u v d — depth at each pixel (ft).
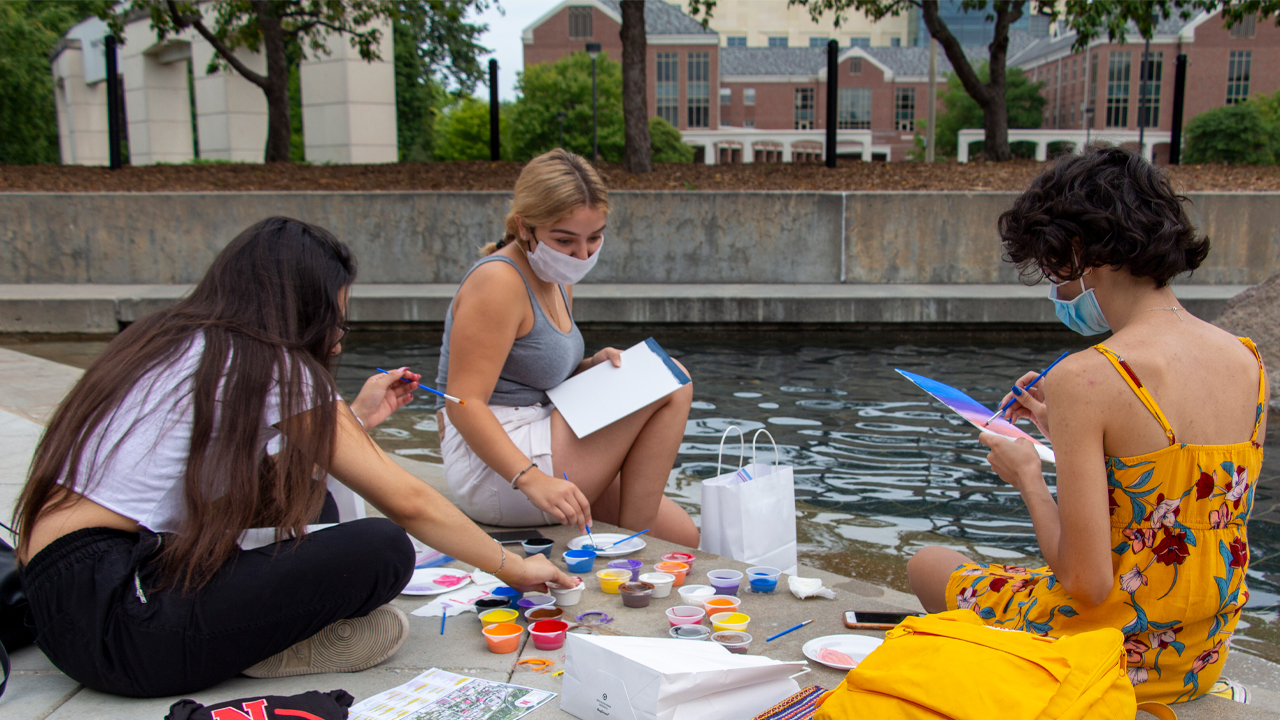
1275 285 19.49
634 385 9.18
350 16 59.77
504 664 6.39
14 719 5.48
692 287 33.12
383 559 5.82
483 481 9.27
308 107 65.67
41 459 5.53
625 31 40.52
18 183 39.22
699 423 17.13
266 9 45.80
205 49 70.69
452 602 7.46
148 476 5.36
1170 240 4.86
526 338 9.05
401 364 23.79
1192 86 206.80
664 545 8.92
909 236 34.47
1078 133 197.98
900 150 249.96
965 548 10.69
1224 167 42.06
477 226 35.14
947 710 4.36
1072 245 5.09
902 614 7.12
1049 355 24.76
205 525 5.28
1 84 89.92
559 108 154.20
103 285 34.50
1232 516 5.09
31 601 5.48
